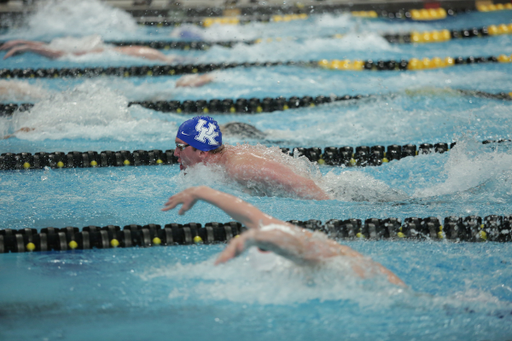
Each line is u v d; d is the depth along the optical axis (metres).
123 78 17.84
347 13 25.28
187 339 5.04
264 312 5.46
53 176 10.72
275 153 9.70
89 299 5.91
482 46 20.77
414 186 9.78
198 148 9.27
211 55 20.14
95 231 7.79
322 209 8.70
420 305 5.59
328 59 19.50
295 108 15.19
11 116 14.15
